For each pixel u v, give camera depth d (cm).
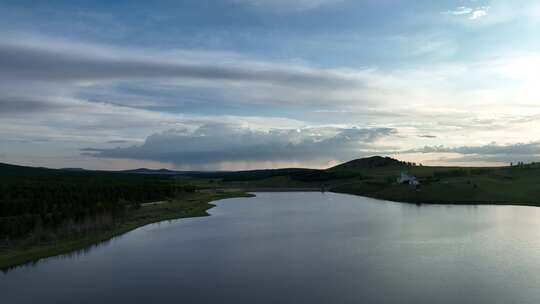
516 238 6625
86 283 4247
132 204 10806
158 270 4731
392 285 4156
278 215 10244
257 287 4112
